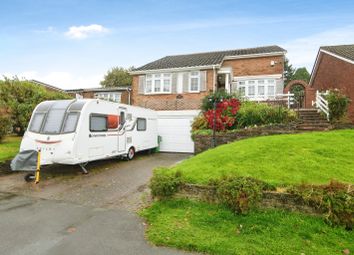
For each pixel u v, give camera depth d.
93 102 10.49
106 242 4.50
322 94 15.03
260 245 4.23
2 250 4.23
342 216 4.69
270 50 22.34
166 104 19.34
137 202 6.70
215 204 5.82
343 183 5.32
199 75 20.39
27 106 15.10
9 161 10.29
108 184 8.61
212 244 4.25
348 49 18.12
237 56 22.09
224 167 7.02
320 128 12.39
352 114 15.00
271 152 8.06
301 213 5.14
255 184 5.50
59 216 5.75
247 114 13.54
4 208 6.32
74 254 4.09
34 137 9.78
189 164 7.72
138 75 22.38
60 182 8.91
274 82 21.39
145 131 15.27
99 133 10.82
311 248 4.12
